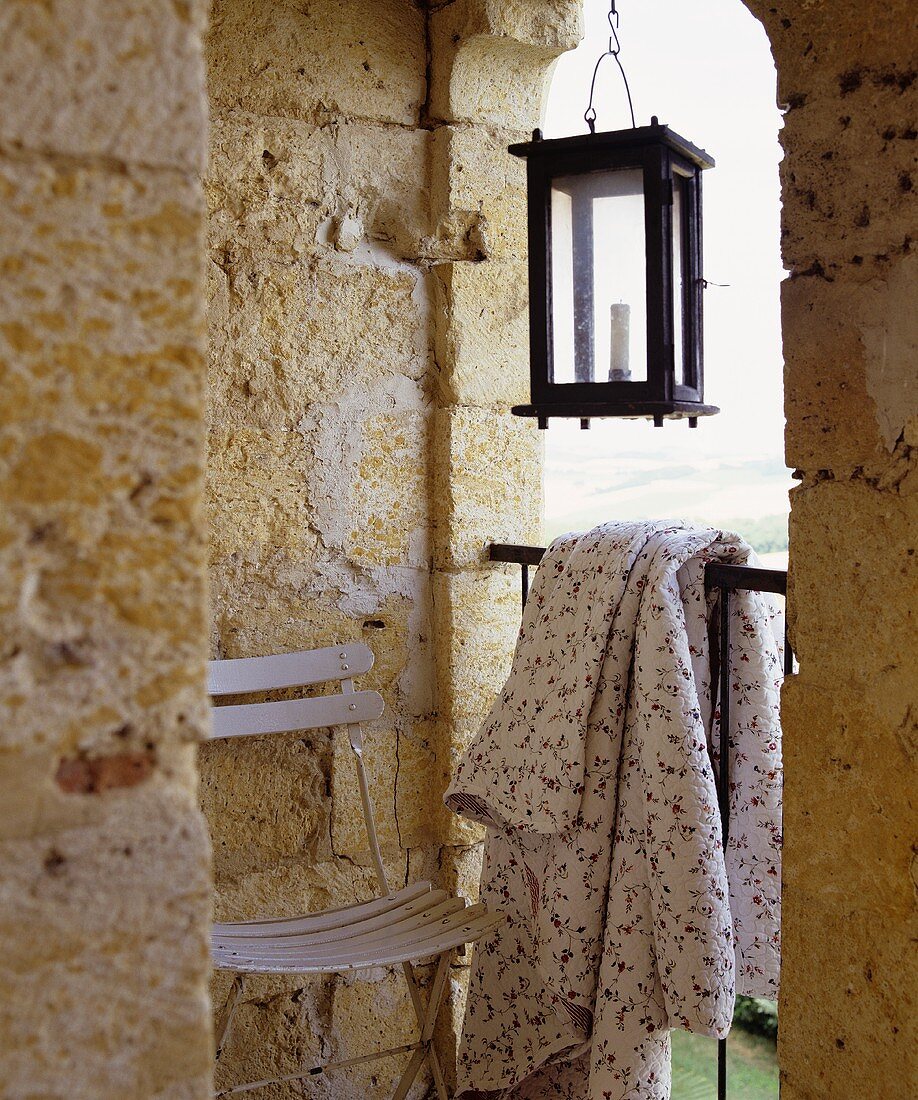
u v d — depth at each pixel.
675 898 1.95
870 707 1.71
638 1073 2.02
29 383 0.84
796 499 1.82
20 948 0.86
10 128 0.82
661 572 2.03
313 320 2.55
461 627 2.70
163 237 0.87
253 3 2.42
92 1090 0.88
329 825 2.62
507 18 2.53
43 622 0.86
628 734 2.10
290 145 2.49
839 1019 1.79
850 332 1.71
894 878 1.69
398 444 2.67
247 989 2.53
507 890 2.32
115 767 0.89
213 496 2.46
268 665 2.40
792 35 1.75
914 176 1.61
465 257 2.70
